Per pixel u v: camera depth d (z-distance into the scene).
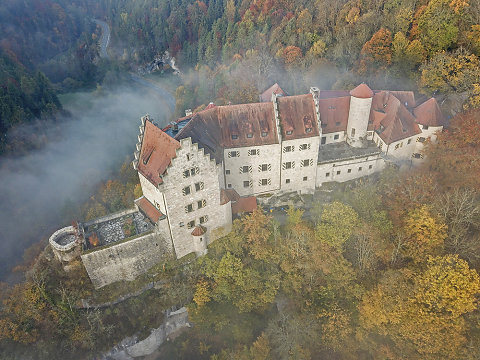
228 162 75.12
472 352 53.16
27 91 154.12
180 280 70.12
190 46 194.88
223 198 69.88
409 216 64.38
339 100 86.06
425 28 105.94
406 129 83.06
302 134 75.69
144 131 69.31
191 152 61.03
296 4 150.50
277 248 68.69
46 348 64.31
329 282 64.88
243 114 74.56
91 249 63.53
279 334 63.53
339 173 84.06
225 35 173.00
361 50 115.25
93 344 65.44
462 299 53.06
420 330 56.47
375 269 64.31
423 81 94.38
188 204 65.69
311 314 64.06
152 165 65.69
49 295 65.69
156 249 68.44
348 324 62.56
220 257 71.12
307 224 71.88
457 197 63.66
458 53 93.56
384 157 83.00
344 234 63.75
